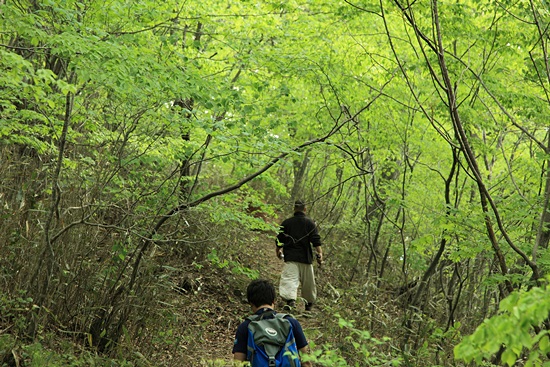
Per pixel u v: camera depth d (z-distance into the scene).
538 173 10.85
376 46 12.16
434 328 10.56
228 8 11.16
